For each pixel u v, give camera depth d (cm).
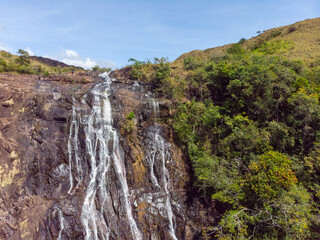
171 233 1485
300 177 1382
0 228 1217
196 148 1727
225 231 1302
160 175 1706
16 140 1491
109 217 1436
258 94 1800
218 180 1386
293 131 1560
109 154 1688
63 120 1648
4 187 1329
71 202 1399
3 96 1627
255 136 1523
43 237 1241
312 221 1205
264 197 1145
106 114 1808
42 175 1457
